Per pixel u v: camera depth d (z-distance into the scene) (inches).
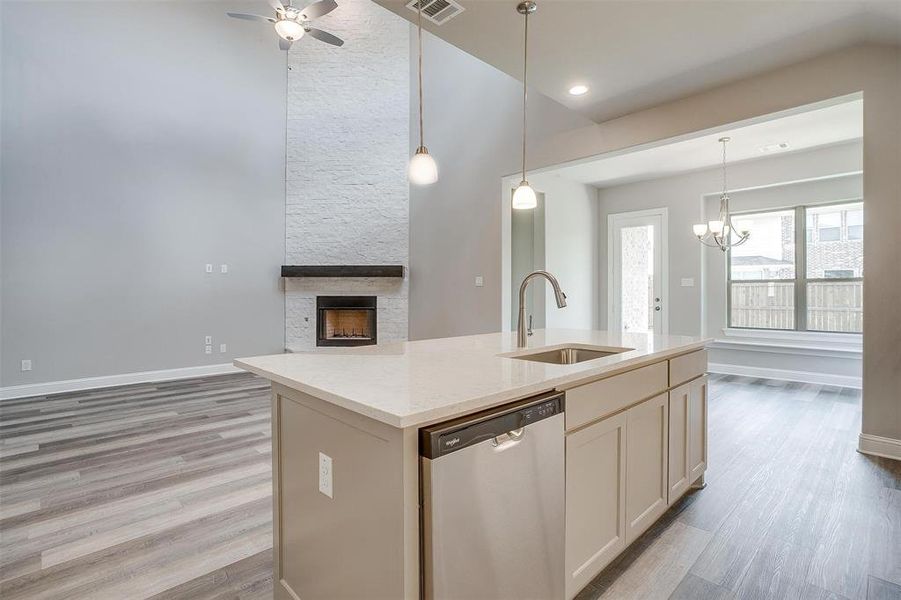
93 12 189.2
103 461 114.7
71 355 186.7
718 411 158.6
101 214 192.1
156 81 204.5
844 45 107.9
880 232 111.9
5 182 172.4
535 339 98.1
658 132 140.5
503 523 49.9
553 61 114.0
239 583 68.4
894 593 65.5
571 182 247.0
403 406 43.0
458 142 208.1
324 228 244.4
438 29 101.0
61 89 182.5
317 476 54.4
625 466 71.3
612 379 68.1
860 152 183.9
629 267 255.8
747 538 79.9
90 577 69.5
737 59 113.2
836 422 145.5
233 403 170.4
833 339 203.0
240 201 229.3
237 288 228.7
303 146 244.8
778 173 205.6
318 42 245.3
